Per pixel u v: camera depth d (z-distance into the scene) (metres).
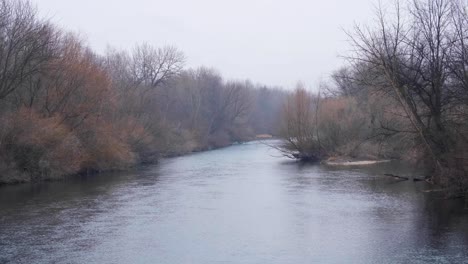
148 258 14.66
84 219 20.39
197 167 46.56
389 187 29.06
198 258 14.66
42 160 34.38
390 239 16.58
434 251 15.02
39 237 17.23
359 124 50.28
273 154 66.25
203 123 84.62
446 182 23.44
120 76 64.75
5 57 34.62
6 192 28.66
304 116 54.97
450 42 23.77
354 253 15.01
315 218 20.41
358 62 28.03
